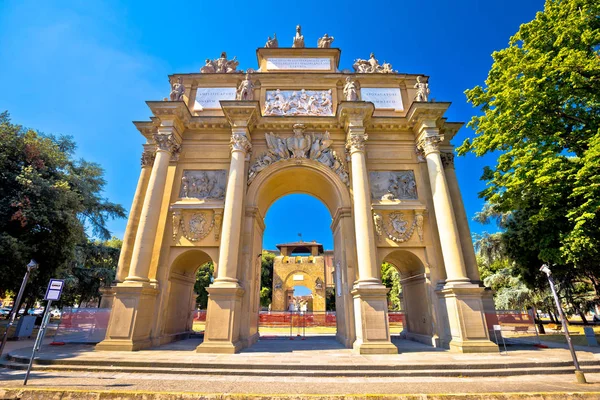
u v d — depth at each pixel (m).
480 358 13.12
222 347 14.62
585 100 15.89
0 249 18.92
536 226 17.64
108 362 12.09
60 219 21.84
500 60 18.27
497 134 17.34
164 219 19.14
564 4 16.00
